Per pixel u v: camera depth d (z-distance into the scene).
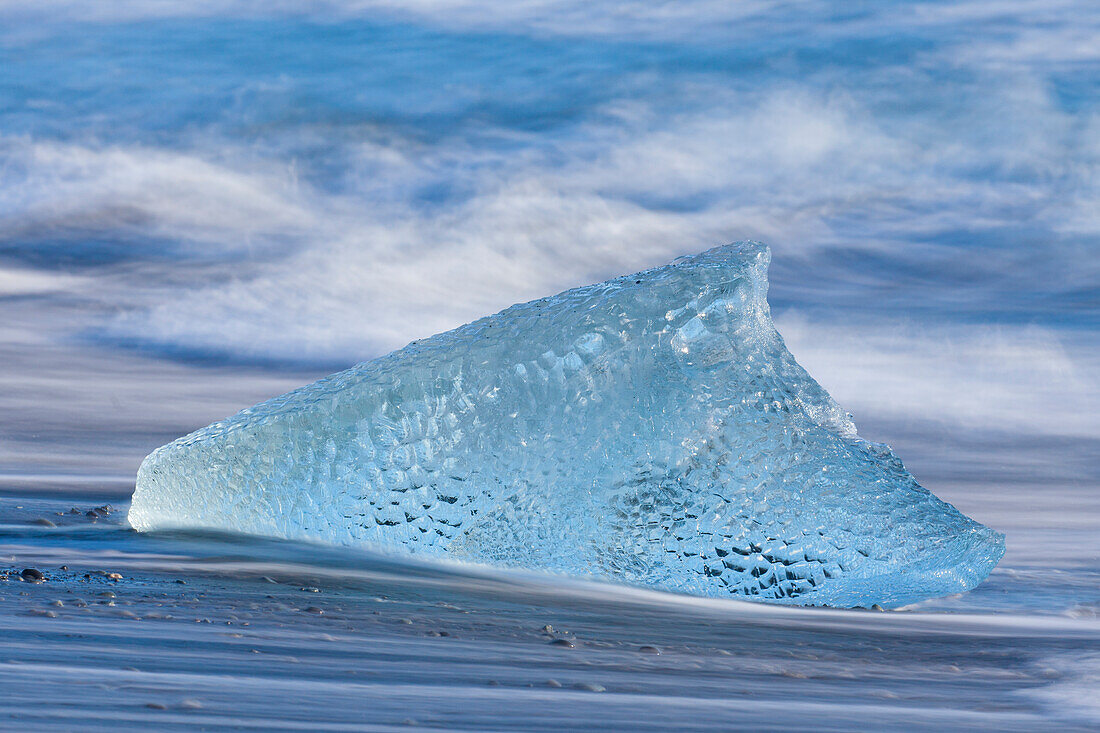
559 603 17.92
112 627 12.28
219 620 13.57
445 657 12.02
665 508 20.45
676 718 9.24
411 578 19.11
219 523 22.59
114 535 22.58
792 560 20.34
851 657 14.62
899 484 21.58
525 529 20.62
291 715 8.34
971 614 19.94
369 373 22.16
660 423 20.69
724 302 21.41
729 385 21.12
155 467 23.50
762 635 16.27
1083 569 25.70
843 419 22.41
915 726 9.65
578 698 9.88
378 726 8.21
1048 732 9.73
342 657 11.48
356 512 21.22
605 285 22.50
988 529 21.91
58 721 7.52
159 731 7.51
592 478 20.61
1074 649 15.72
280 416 21.91
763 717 9.56
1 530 23.16
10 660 9.80
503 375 21.09
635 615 17.31
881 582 20.59
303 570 19.09
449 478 20.95
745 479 20.64
